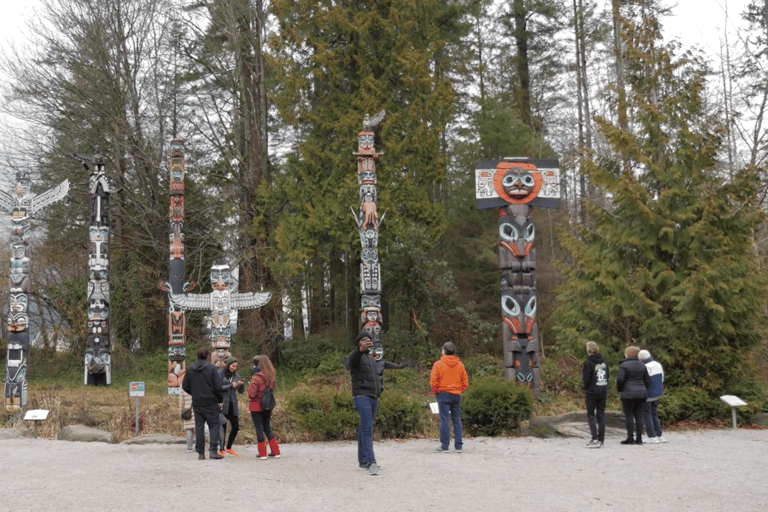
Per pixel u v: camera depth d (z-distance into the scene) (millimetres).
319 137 22859
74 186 24422
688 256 15977
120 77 26047
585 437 12422
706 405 14828
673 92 17000
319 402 12625
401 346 21391
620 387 11688
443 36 25844
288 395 15500
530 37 30953
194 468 8867
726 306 15250
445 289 22109
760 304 15391
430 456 10047
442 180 23078
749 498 7305
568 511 6715
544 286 26828
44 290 27219
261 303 16297
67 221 26703
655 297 16188
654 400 11914
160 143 25797
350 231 21844
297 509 6707
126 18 25844
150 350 26875
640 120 17016
